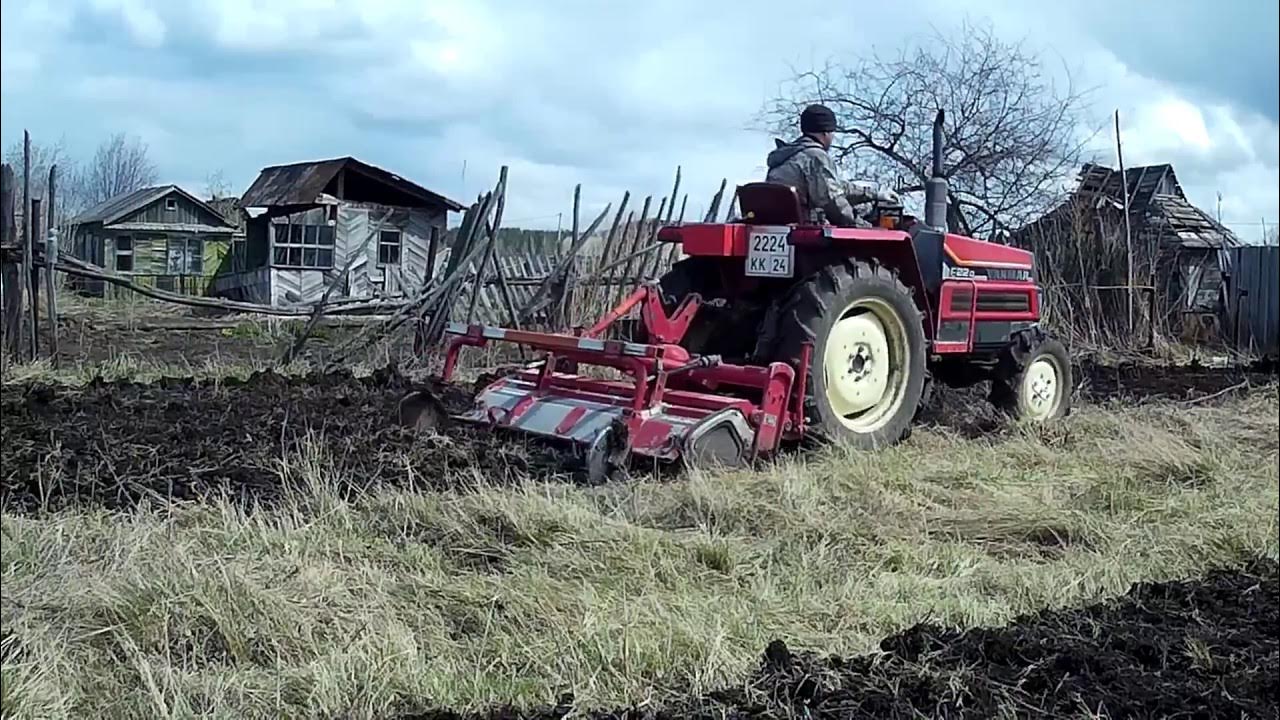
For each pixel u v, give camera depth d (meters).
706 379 6.66
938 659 3.88
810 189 7.07
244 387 8.73
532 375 7.14
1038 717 3.50
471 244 11.94
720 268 7.49
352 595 4.12
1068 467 6.77
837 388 6.96
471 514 5.06
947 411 8.25
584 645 3.73
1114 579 4.87
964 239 7.95
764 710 3.44
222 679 3.47
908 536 5.24
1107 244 16.03
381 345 11.39
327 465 5.80
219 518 4.86
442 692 3.47
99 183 39.94
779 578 4.56
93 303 16.42
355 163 26.17
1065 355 8.59
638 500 5.46
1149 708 3.62
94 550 4.51
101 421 6.98
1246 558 5.40
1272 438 8.18
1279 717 3.61
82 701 3.40
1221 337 17.16
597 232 13.92
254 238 27.39
